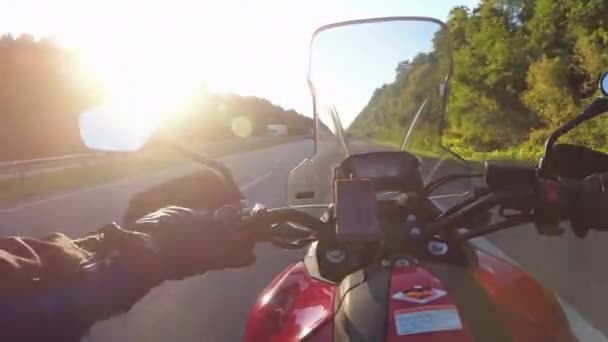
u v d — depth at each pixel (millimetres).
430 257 887
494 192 863
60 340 613
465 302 757
